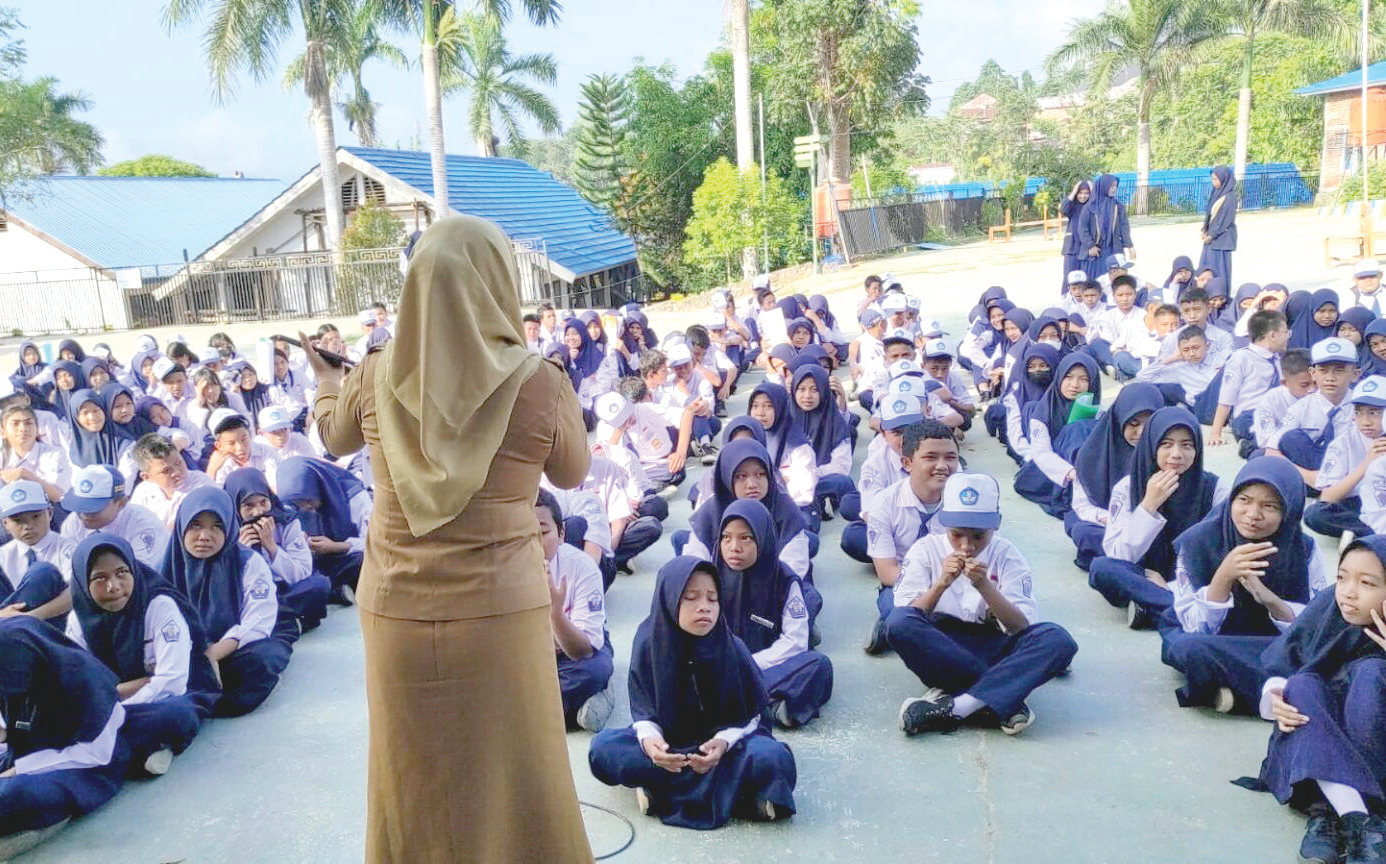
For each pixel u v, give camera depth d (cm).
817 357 862
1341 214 2334
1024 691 405
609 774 372
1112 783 376
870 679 474
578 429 258
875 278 1175
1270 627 414
